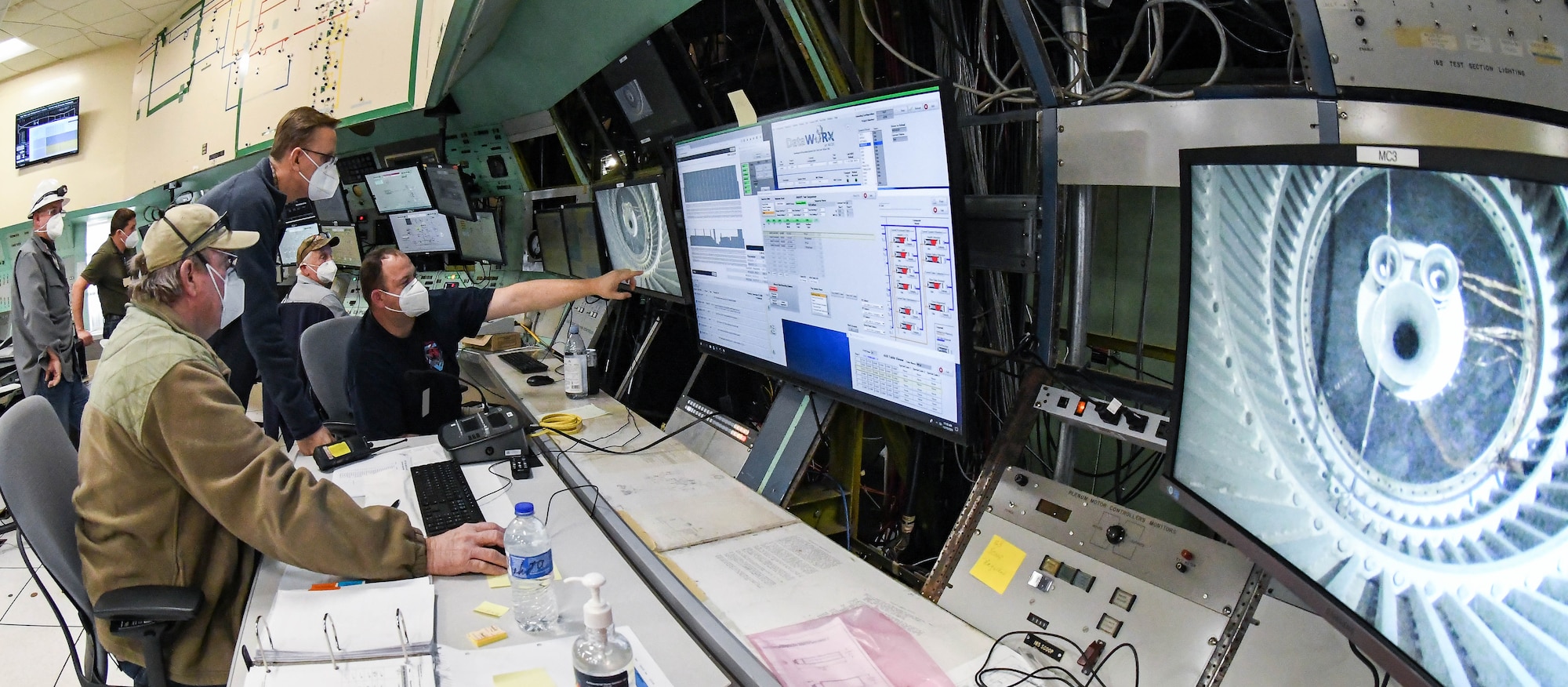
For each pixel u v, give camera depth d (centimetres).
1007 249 150
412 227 427
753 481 194
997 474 142
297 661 120
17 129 683
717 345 228
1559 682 61
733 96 181
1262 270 94
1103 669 114
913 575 173
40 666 249
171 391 136
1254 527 100
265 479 138
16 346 377
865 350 167
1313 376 88
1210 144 122
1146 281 155
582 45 262
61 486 148
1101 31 169
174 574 142
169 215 145
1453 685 72
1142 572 119
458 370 270
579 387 273
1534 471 62
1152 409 138
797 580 143
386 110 331
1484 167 64
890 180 147
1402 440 76
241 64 437
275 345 223
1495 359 65
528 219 365
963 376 142
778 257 187
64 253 680
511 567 134
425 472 195
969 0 172
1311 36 108
